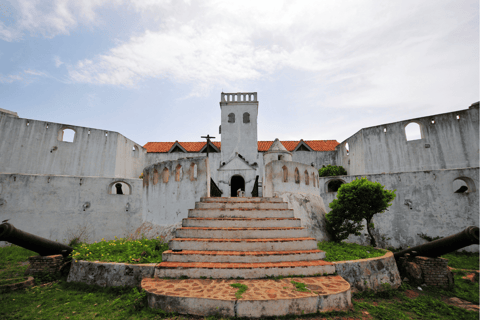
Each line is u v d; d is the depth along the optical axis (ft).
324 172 82.02
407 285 30.73
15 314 21.30
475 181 50.75
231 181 87.10
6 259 42.32
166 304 19.98
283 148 63.98
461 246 29.12
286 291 20.99
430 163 65.67
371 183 41.91
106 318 20.22
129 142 86.43
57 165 70.18
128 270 26.73
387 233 56.70
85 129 75.72
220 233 30.04
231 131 93.25
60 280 30.48
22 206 54.75
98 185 60.59
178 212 40.34
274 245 28.58
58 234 55.67
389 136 72.74
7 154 64.34
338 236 44.78
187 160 41.86
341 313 20.49
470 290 29.99
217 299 19.38
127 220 61.00
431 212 53.62
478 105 62.34
